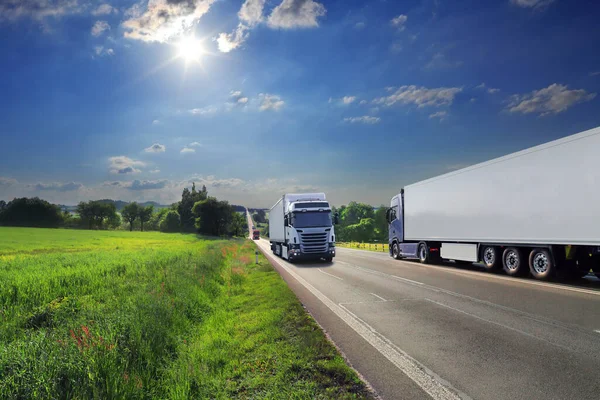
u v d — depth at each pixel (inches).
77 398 167.6
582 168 436.1
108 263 772.0
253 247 1919.3
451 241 748.0
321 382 190.2
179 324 321.7
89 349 210.2
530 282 506.0
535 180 510.3
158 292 421.7
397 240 1021.2
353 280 587.8
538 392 172.7
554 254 496.7
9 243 2080.5
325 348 239.0
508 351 229.5
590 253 466.6
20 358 192.1
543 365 204.7
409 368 209.0
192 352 247.6
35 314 352.5
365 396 173.3
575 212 446.0
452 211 723.4
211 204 4562.0
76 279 546.6
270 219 1467.8
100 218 6072.8
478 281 535.2
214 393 186.9
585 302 364.2
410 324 303.9
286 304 381.7
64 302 398.9
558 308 340.8
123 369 205.3
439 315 331.3
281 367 209.6
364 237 4441.4
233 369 217.3
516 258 569.0
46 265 778.2
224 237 4180.6
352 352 239.1
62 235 3132.4
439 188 773.9
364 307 377.7
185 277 549.6
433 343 252.1
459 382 187.6
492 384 183.5
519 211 541.6
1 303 406.3
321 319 329.1
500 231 584.4
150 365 227.0
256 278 633.0
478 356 223.5
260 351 242.5
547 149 488.1
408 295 438.0
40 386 171.3
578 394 168.9
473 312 337.4
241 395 183.3
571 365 203.2
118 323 276.5
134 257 956.6
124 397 178.2
